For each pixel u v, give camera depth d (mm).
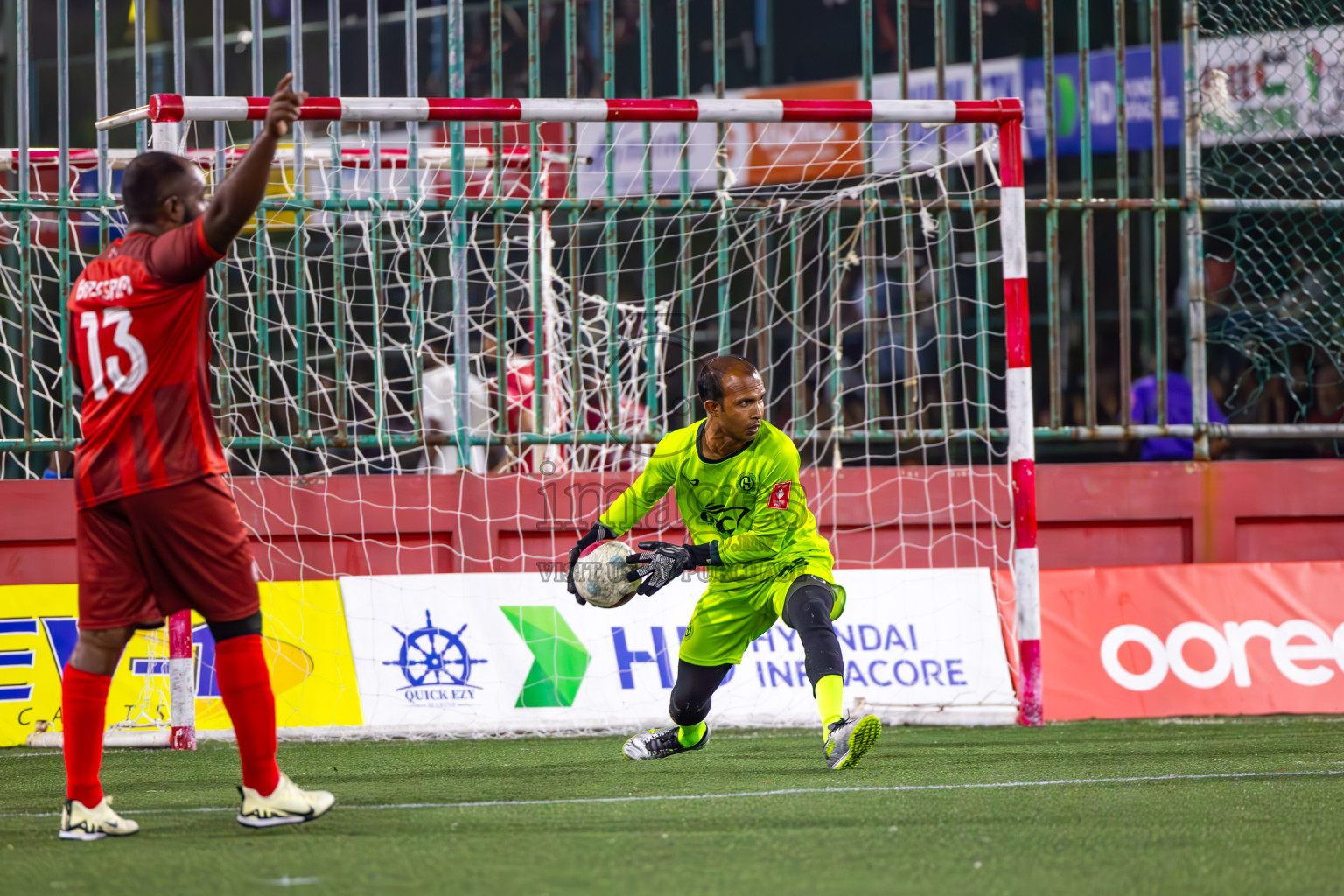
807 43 29938
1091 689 18844
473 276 25891
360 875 8797
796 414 21016
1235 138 23719
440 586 18500
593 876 8766
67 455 22031
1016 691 18594
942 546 21000
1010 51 29344
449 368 25203
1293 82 23297
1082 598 19375
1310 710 19141
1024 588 17922
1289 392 26531
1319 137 24016
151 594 10336
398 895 8203
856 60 29891
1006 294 17719
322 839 10164
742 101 16625
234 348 21156
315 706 17688
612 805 11820
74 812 10289
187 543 10062
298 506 20031
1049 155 20656
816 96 29547
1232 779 13344
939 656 18734
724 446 12844
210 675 17562
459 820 11039
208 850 9719
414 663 18094
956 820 10953
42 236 22375
